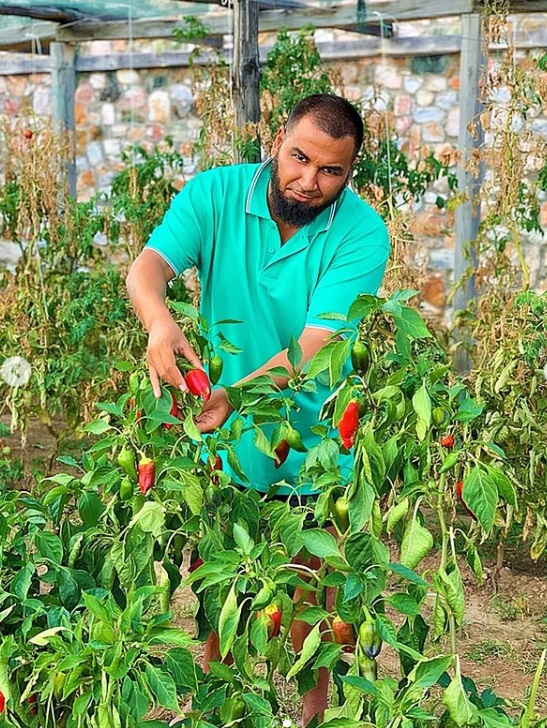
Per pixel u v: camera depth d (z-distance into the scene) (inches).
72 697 86.0
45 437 264.7
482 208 267.4
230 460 88.3
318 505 81.5
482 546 196.2
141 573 87.0
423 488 80.5
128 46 367.6
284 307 107.6
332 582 78.1
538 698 143.3
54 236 226.2
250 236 106.8
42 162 225.3
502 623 167.8
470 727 78.0
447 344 213.9
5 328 212.8
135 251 221.0
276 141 104.1
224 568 77.8
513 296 182.4
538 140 194.9
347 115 96.9
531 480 168.1
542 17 290.7
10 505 89.7
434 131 323.0
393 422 81.2
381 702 75.0
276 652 83.8
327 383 89.5
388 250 109.2
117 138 375.6
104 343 223.3
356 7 266.8
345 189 109.1
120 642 74.3
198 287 207.8
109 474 86.0
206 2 252.8
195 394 84.4
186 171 350.0
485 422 172.4
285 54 224.7
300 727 124.6
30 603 83.2
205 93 225.1
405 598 77.9
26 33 322.3
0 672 79.7
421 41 315.6
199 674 87.4
